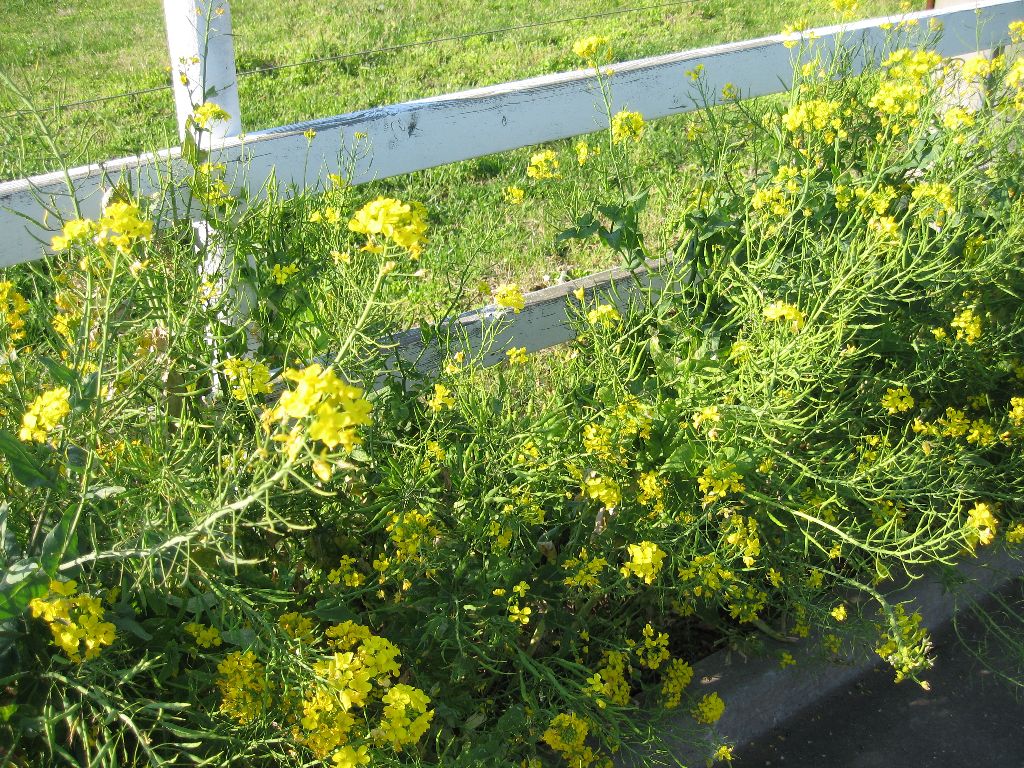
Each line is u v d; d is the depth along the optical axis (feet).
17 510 5.93
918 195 8.15
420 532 6.42
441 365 7.63
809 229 8.98
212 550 5.97
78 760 5.59
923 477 7.64
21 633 5.47
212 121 8.00
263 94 19.07
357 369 7.07
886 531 7.54
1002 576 9.07
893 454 7.77
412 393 7.69
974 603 8.14
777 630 8.41
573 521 7.50
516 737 6.62
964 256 9.09
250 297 8.12
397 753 5.90
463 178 15.11
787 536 7.75
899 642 7.09
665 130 13.12
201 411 6.88
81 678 5.35
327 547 7.13
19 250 7.54
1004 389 9.79
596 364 7.79
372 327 7.09
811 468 7.88
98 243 5.35
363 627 5.76
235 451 5.62
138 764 5.73
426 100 8.72
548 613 7.23
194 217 8.09
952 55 13.10
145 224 5.31
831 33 11.19
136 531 5.67
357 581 6.49
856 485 7.52
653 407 7.38
